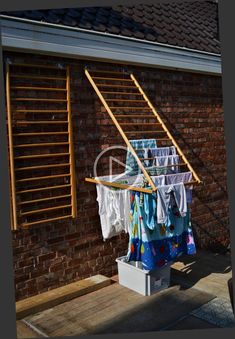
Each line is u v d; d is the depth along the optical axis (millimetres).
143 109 6027
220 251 6848
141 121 6062
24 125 4805
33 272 4914
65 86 5168
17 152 4746
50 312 4723
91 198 5457
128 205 5176
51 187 4973
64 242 5199
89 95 5422
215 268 5965
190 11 8172
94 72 5457
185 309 4742
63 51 4898
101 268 5602
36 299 4824
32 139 4875
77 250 5336
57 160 5113
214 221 7316
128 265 5227
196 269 5922
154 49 5875
